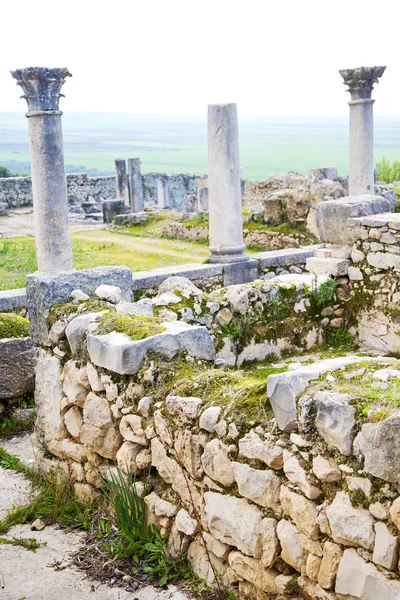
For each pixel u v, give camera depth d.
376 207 8.36
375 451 2.80
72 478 5.00
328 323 8.20
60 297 5.20
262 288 7.67
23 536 4.52
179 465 3.85
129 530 4.15
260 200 22.05
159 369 4.19
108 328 4.56
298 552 3.15
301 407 3.08
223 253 11.27
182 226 19.31
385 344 7.97
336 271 8.16
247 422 3.39
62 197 10.09
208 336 4.45
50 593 3.79
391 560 2.76
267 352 7.69
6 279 14.33
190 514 3.81
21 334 6.96
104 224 23.92
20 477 5.46
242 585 3.51
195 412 3.71
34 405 6.97
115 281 5.50
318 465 3.03
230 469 3.46
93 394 4.65
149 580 3.85
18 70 9.70
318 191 15.88
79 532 4.51
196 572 3.82
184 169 74.25
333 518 2.94
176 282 7.54
